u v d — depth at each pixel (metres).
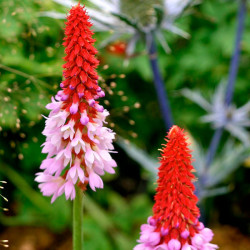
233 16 0.90
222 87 0.83
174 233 0.39
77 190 0.41
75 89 0.40
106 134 0.40
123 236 0.80
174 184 0.39
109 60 0.84
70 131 0.39
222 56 0.90
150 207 0.86
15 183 0.78
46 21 0.61
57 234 0.88
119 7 0.65
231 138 0.90
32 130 0.70
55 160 0.40
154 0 0.64
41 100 0.57
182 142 0.39
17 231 0.89
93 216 0.81
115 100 0.88
